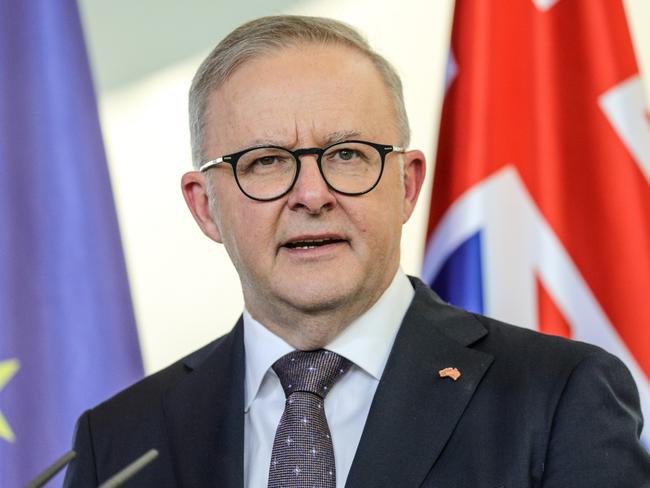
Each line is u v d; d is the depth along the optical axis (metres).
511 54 4.77
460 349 2.99
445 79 4.88
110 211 4.94
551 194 4.62
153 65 5.70
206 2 5.71
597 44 4.70
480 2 4.80
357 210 2.86
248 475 2.94
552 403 2.79
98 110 5.02
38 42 4.98
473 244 4.66
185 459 3.01
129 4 5.73
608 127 4.62
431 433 2.81
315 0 5.68
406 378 2.92
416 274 5.45
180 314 5.57
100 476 3.11
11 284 4.77
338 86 2.92
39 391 4.76
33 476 4.70
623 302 4.49
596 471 2.68
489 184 4.68
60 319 4.81
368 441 2.82
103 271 4.87
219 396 3.11
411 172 3.18
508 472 2.72
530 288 4.59
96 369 4.82
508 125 4.71
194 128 3.15
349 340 3.00
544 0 4.77
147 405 3.21
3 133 4.86
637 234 4.55
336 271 2.87
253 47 2.98
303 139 2.87
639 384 4.43
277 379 3.04
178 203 5.63
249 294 3.07
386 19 5.64
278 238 2.89
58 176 4.89
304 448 2.86
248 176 2.93
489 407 2.84
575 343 2.95
